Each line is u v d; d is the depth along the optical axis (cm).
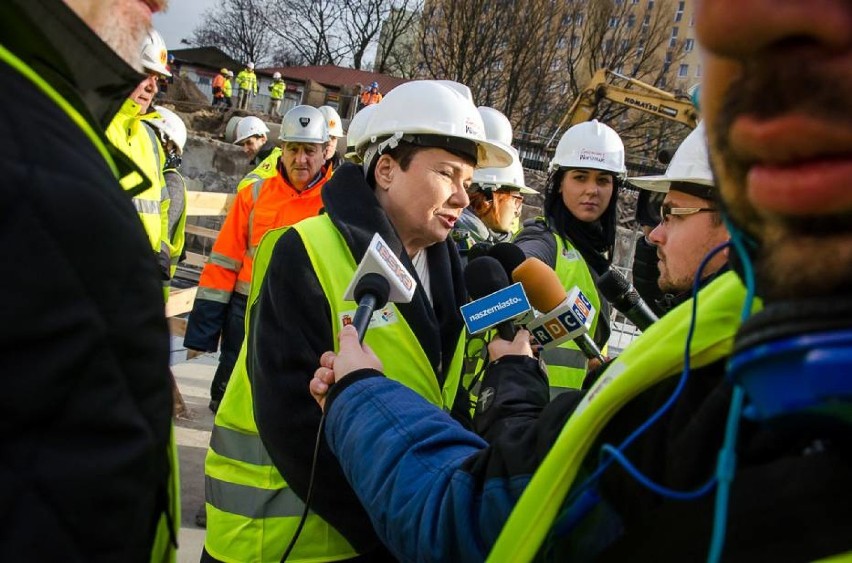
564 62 3866
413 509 119
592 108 1967
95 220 76
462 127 196
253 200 450
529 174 2223
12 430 70
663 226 206
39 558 70
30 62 86
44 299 70
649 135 3347
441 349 206
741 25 55
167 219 440
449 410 206
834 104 53
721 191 66
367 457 129
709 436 74
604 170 323
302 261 181
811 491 59
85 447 74
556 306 194
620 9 3869
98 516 75
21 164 71
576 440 86
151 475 83
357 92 3061
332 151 502
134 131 383
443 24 3631
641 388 83
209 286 446
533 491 89
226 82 2923
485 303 163
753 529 62
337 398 139
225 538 196
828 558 56
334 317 179
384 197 204
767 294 62
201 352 449
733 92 60
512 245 231
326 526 189
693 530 70
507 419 138
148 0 102
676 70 3934
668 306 233
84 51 90
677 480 75
